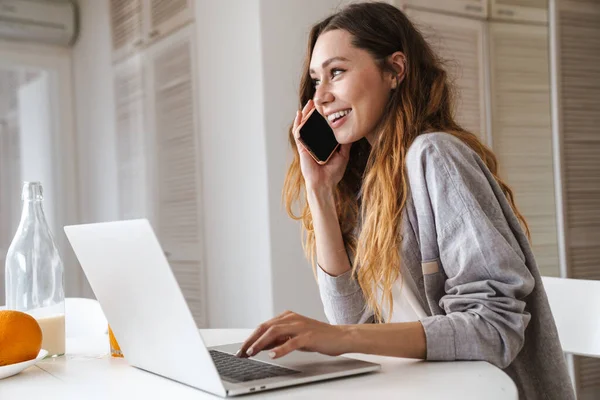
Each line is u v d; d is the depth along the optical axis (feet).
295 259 9.55
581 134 10.84
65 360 3.93
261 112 9.49
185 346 2.92
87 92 13.83
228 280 10.46
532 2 10.81
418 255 4.09
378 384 3.01
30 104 13.65
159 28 12.08
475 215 3.67
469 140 4.35
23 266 4.02
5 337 3.48
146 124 12.48
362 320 4.59
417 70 4.52
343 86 4.44
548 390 3.93
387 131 4.32
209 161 10.90
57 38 13.79
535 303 3.88
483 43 10.43
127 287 3.18
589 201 10.90
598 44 11.09
